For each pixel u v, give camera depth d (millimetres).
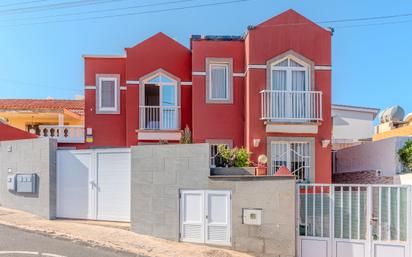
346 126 26641
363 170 15961
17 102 24766
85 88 17750
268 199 10008
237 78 16109
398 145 13555
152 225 10992
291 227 9875
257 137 15078
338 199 10133
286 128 15016
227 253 9773
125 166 11844
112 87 17875
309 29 15539
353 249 9906
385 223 9836
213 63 16172
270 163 15016
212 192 10438
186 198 10680
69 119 24062
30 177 12734
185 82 17094
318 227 10133
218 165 12508
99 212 12086
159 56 17109
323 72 15453
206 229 10406
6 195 13688
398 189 9820
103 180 12094
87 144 17500
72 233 10398
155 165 11141
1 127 15117
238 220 10180
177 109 16906
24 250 8734
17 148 13477
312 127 15078
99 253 8836
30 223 11320
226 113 15953
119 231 10969
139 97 16844
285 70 15461
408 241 9625
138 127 16734
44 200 12406
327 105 15352
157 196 11016
